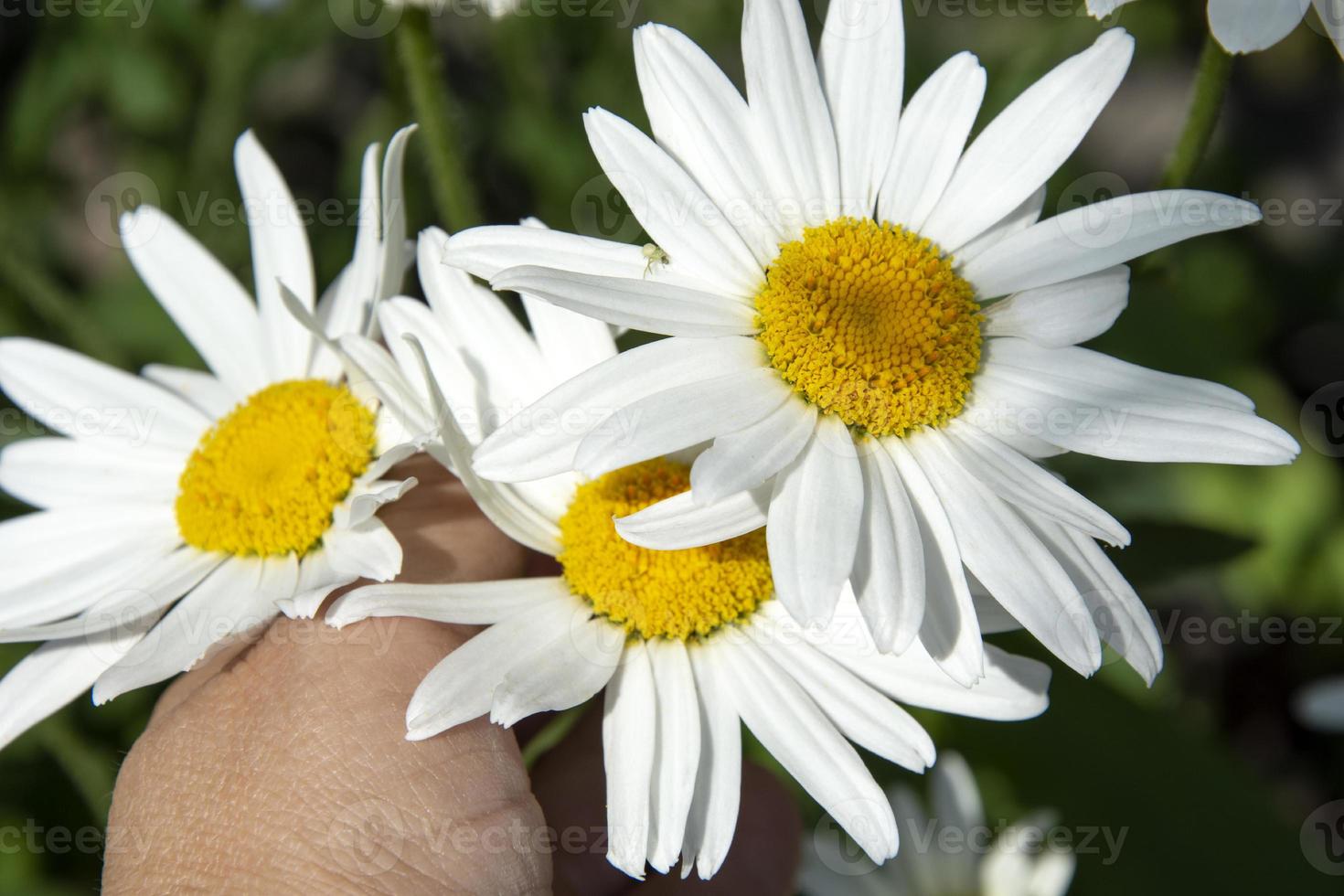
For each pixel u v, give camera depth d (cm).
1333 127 51
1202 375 39
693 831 30
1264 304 47
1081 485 40
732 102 31
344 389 33
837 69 31
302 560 32
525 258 30
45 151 44
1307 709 38
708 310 30
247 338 34
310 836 30
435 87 36
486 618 30
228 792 30
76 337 39
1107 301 30
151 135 43
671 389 29
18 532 33
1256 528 41
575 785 34
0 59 48
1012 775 37
